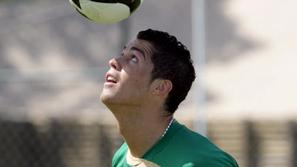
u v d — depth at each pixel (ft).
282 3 121.29
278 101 106.52
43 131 86.58
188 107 94.53
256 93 109.50
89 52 120.37
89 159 86.79
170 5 114.83
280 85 109.91
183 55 31.83
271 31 119.34
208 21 119.96
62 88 110.83
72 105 107.76
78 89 108.37
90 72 104.27
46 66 119.96
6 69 118.01
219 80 112.27
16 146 86.17
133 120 31.53
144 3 114.62
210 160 30.25
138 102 31.17
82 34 122.42
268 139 86.79
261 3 122.01
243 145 86.94
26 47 123.85
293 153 86.22
